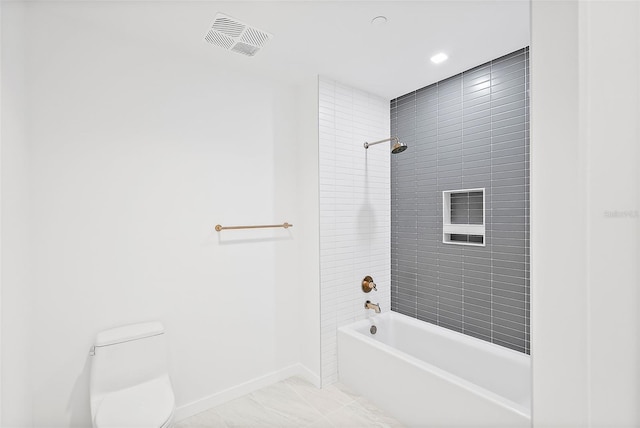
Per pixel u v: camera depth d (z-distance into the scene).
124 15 1.74
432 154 2.69
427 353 2.59
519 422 1.52
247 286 2.43
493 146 2.28
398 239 2.99
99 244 1.85
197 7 1.67
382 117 2.96
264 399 2.35
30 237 1.64
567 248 1.00
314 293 2.58
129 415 1.56
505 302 2.23
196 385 2.19
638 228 0.27
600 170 0.30
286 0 1.62
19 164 1.54
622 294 0.29
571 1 0.98
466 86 2.44
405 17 1.77
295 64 2.32
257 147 2.49
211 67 2.27
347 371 2.54
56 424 1.71
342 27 1.87
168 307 2.08
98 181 1.84
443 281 2.62
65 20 1.75
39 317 1.67
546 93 1.05
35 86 1.66
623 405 0.29
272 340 2.57
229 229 2.31
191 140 2.18
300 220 2.71
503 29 1.88
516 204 2.15
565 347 1.00
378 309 2.73
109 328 1.88
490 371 2.19
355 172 2.76
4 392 1.37
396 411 2.13
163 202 2.07
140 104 1.99
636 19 0.28
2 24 1.40
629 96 0.28
